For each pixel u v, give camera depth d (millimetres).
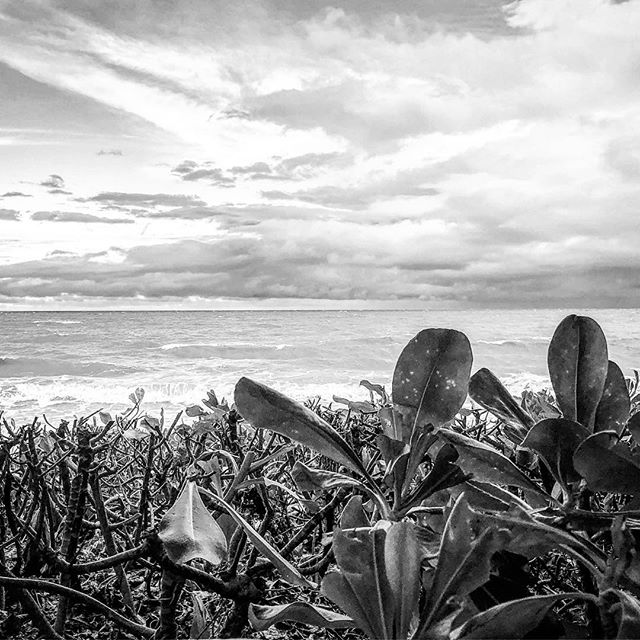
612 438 792
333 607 1438
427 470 1560
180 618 1461
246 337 69312
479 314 144125
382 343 53938
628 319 110688
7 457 1713
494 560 881
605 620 679
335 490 1584
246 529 844
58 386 30688
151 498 1992
